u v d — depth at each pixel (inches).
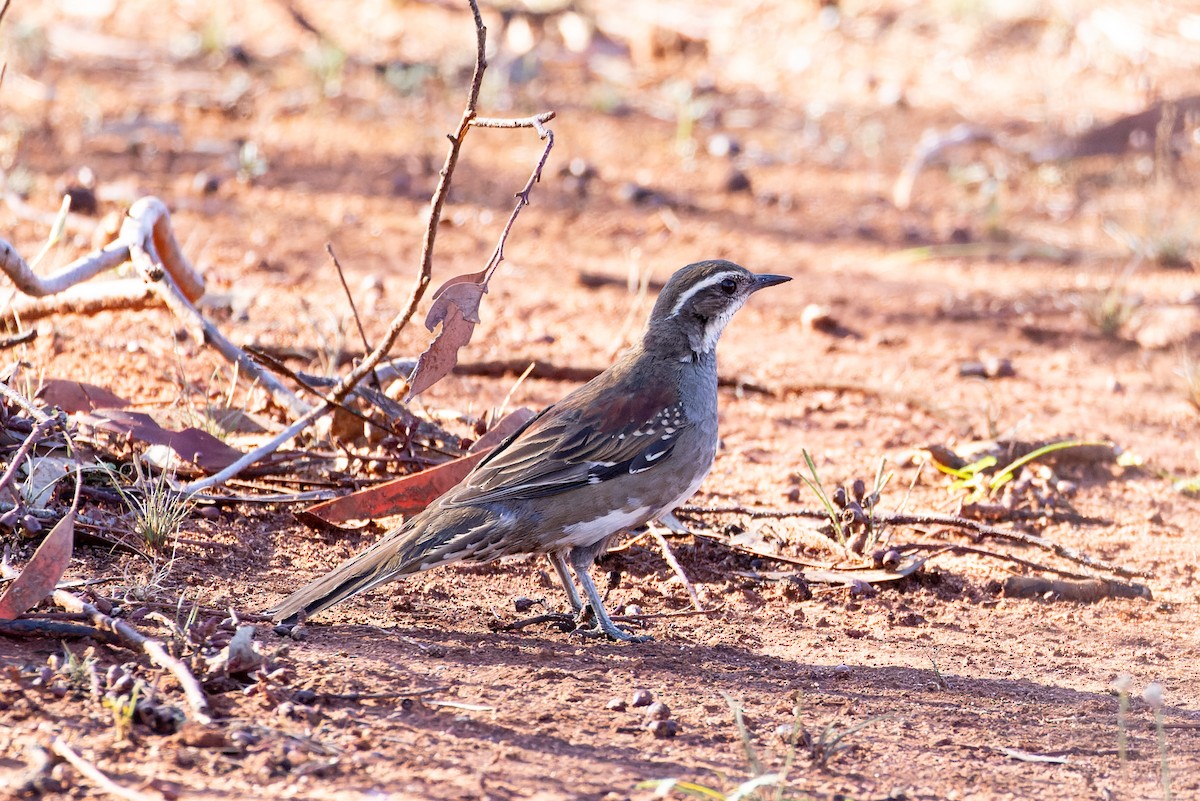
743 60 1213.7
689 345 408.5
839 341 711.7
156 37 1192.2
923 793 289.6
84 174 839.7
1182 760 315.3
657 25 1245.7
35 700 288.5
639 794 275.1
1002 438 564.1
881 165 1005.8
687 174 967.6
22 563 371.9
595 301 736.3
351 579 351.9
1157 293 794.8
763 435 579.2
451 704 313.7
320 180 901.2
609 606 407.8
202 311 653.9
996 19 1235.2
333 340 625.0
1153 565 467.5
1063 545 474.9
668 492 395.5
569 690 333.1
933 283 804.0
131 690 295.7
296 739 283.7
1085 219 916.6
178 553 401.4
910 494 511.8
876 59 1200.8
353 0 1288.1
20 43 1104.8
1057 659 385.7
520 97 1096.8
